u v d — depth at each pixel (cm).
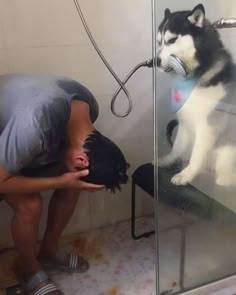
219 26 117
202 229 129
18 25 139
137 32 157
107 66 155
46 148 110
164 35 114
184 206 126
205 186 129
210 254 129
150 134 175
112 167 117
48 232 147
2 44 139
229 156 130
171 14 114
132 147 174
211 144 126
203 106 121
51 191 159
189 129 122
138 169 157
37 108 106
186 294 122
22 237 128
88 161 115
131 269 149
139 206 185
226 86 122
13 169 108
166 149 120
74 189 132
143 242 167
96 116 141
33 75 126
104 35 152
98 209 177
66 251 158
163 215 121
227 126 126
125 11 152
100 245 166
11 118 108
